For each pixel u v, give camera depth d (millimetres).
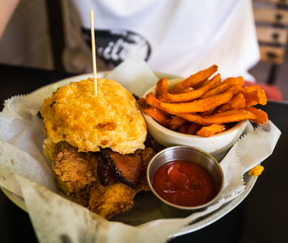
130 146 250
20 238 213
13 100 287
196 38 528
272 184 256
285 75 854
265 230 221
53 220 195
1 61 554
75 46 549
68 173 246
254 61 561
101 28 511
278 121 325
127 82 334
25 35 598
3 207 235
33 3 601
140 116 262
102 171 239
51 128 249
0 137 274
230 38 544
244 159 248
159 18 506
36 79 382
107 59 526
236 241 214
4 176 235
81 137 238
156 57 540
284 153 286
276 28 631
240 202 226
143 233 193
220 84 277
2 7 384
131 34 516
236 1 511
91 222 205
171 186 239
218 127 245
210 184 238
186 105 251
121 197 240
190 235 218
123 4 486
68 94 257
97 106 245
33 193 204
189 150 251
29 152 276
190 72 550
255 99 248
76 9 497
